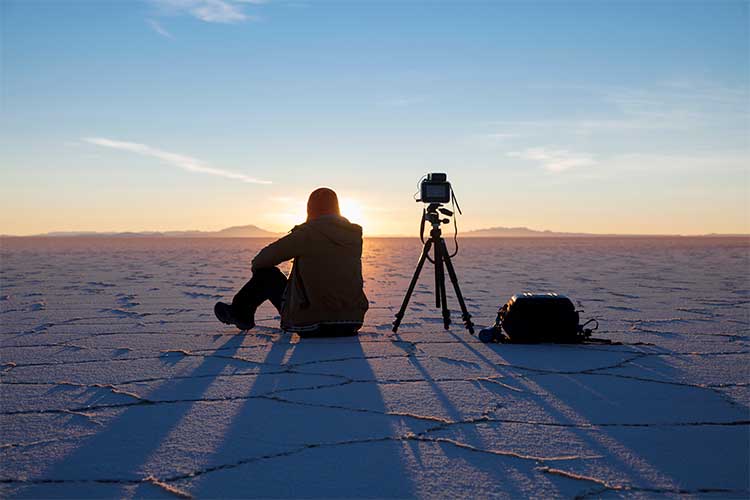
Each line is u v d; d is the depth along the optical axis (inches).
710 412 121.3
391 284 452.1
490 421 115.1
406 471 91.1
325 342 198.7
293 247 199.6
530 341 195.3
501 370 157.3
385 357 173.3
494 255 1200.8
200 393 134.4
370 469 91.8
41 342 200.2
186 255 1238.3
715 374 153.7
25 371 157.0
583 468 92.7
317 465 93.3
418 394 133.6
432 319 259.1
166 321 251.4
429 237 220.7
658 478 89.0
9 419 116.6
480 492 84.2
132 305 313.0
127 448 100.7
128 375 151.9
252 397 131.2
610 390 137.8
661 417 118.0
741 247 2105.1
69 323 245.8
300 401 127.8
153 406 124.8
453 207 219.9
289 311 205.0
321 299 202.7
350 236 205.8
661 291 396.5
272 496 82.7
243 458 96.1
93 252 1470.2
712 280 500.1
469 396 132.1
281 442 103.2
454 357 173.6
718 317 266.5
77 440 104.7
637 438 106.0
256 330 225.6
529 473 90.7
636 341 204.1
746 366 163.3
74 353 181.0
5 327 234.7
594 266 749.9
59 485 86.7
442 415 118.5
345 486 85.8
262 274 213.6
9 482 87.7
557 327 194.4
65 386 141.5
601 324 244.1
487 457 96.9
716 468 92.7
